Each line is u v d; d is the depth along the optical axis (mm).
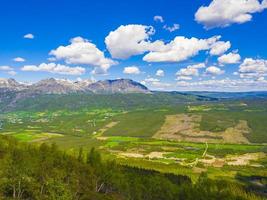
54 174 144125
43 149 186125
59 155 179625
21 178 123125
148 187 165375
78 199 135250
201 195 169750
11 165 132125
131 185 163125
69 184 144000
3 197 113688
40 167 146500
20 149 172125
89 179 161125
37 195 120438
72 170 162500
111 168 176625
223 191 179875
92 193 146125
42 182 132000
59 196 122875
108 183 161625
